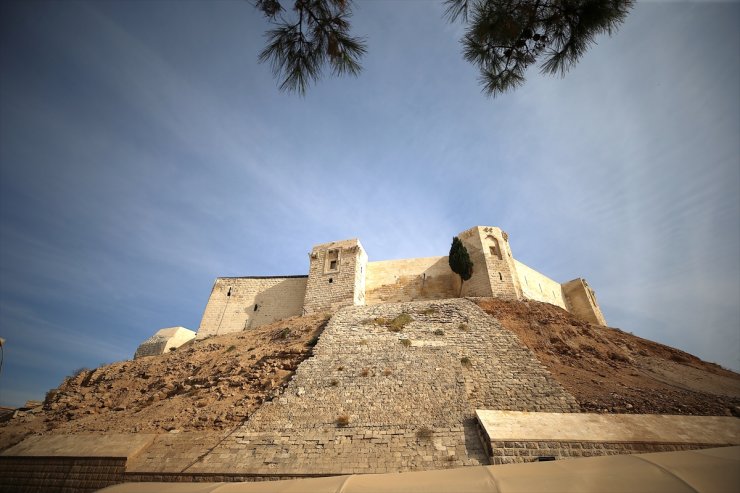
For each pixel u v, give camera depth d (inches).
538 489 177.0
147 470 490.6
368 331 837.8
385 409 556.7
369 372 650.8
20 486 521.0
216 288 1497.3
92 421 661.3
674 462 180.1
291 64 227.1
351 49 227.6
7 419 749.3
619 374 674.2
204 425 576.1
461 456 453.7
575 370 679.1
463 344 748.0
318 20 220.5
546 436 441.4
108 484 489.1
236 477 459.2
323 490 202.7
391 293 1408.7
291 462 471.8
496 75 249.6
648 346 848.3
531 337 811.4
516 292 1184.2
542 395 572.1
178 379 813.9
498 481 189.0
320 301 1285.7
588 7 209.6
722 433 436.1
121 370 930.1
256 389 668.7
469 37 238.8
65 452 544.4
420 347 725.9
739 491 155.3
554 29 225.9
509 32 224.8
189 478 468.8
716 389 616.7
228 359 856.9
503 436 446.3
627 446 421.1
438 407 551.5
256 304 1411.2
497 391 589.0
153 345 1395.2
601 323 1457.9
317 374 660.1
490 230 1346.0
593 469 187.3
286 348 829.2
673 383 641.6
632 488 166.6
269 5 219.8
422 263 1461.6
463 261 1261.1
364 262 1464.1
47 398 876.0
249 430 537.6
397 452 472.1
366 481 207.6
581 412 526.9
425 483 196.9
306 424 538.9
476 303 1008.2
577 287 1576.0
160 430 581.6
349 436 507.8
